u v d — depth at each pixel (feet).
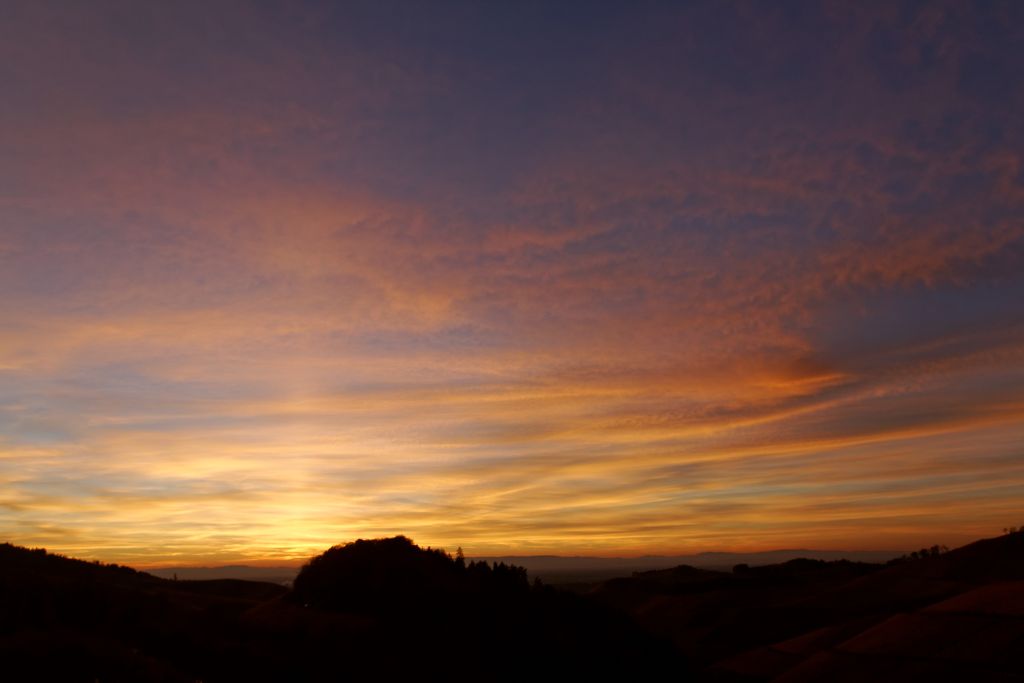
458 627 135.23
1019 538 338.13
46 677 74.23
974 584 302.86
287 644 114.01
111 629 99.55
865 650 192.95
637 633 170.19
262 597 204.33
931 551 420.77
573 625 156.04
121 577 195.00
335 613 135.85
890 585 334.44
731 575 523.70
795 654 228.43
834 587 368.07
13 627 88.79
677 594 404.16
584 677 131.64
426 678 109.29
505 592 163.94
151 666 84.79
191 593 193.26
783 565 540.11
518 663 126.72
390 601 143.84
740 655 249.55
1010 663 159.33
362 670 106.52
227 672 94.63
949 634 184.75
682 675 158.61
